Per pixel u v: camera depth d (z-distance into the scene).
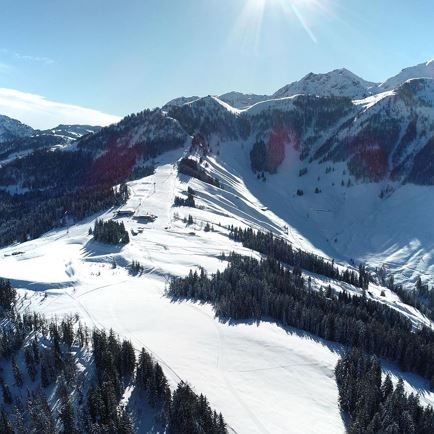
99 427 64.25
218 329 101.06
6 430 65.31
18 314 96.88
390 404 79.19
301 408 76.69
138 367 76.06
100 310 106.31
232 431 66.69
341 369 89.00
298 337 106.38
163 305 112.44
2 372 80.50
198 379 78.50
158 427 67.38
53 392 74.81
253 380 81.88
